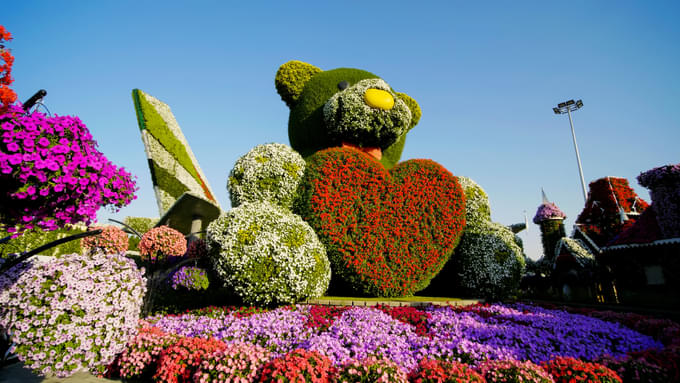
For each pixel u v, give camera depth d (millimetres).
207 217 13703
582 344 4898
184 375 3684
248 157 7605
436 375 3213
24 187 3074
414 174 8336
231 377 3352
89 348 3457
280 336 4703
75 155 3258
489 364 3543
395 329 4934
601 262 15766
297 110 10016
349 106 8648
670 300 12125
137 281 4090
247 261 5801
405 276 7656
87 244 10586
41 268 3625
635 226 13836
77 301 3492
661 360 3938
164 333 4734
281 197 7398
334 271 7383
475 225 9031
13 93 5516
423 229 7969
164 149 17359
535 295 20047
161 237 8992
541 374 3250
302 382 3162
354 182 7652
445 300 7465
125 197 3756
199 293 7527
